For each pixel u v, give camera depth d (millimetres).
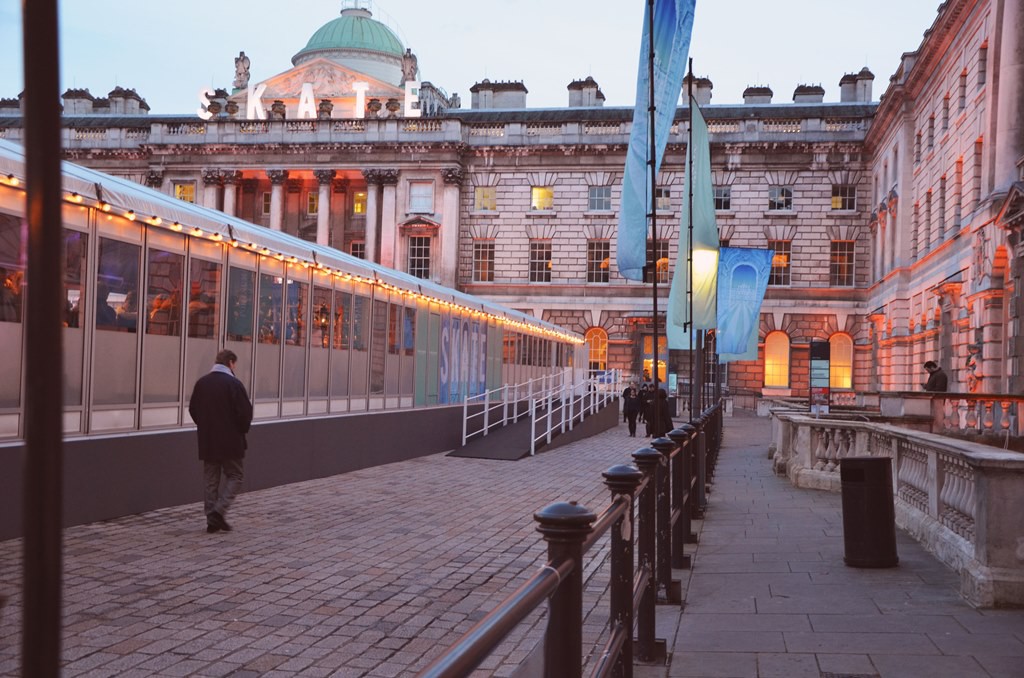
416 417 23156
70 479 11375
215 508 11305
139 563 9391
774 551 10625
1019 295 27938
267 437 16062
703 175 18141
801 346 58406
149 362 13125
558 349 43594
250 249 15477
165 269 13453
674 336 22562
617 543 4879
